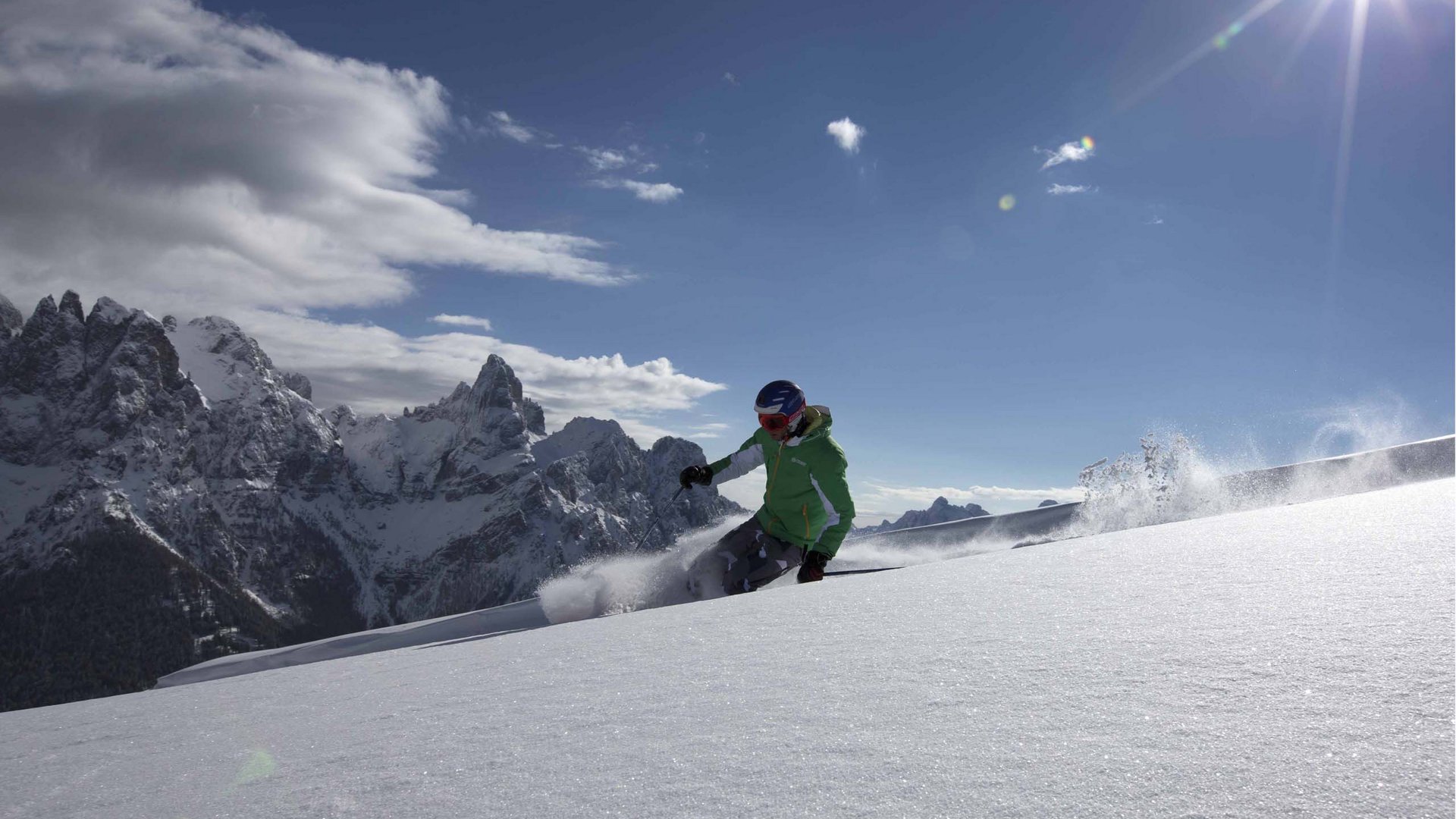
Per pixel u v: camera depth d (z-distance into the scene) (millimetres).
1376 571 1517
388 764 1036
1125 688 983
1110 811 650
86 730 1549
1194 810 633
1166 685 980
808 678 1251
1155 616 1393
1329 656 992
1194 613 1367
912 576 2502
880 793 751
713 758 915
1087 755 781
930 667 1229
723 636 1760
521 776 929
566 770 927
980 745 855
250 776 1066
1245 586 1546
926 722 954
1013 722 917
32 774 1222
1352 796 618
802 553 4781
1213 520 3201
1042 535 6590
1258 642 1103
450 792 896
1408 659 935
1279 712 819
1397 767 657
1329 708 815
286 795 955
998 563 2564
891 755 852
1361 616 1176
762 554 4676
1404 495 3002
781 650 1516
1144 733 826
